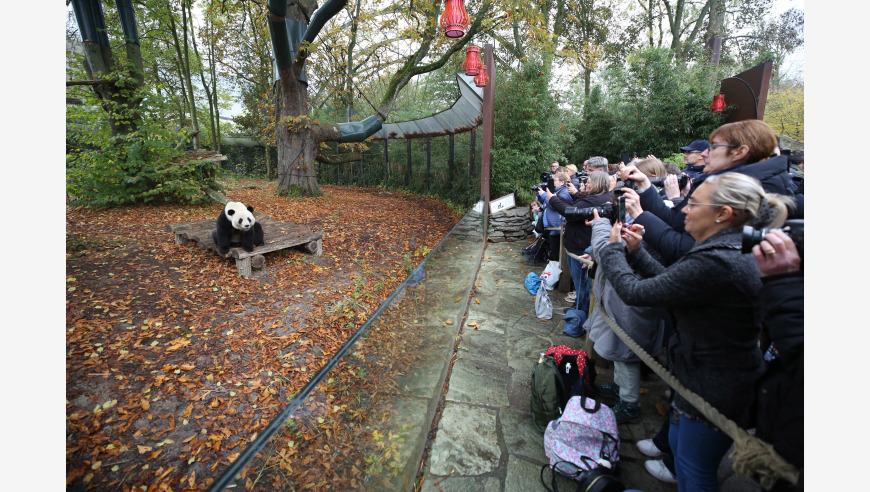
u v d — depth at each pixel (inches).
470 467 93.0
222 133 993.5
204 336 155.6
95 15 397.4
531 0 403.2
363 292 207.9
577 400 92.9
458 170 611.2
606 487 77.7
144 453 100.9
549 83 404.5
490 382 126.6
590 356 130.3
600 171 140.1
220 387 127.6
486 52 328.2
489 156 332.2
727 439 57.9
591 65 477.1
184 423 111.7
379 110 543.5
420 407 100.0
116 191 379.6
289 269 231.8
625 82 440.1
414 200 602.2
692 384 59.1
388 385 80.0
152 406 117.0
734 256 51.2
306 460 57.7
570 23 697.6
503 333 160.4
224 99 916.6
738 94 363.3
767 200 53.6
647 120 411.2
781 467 44.9
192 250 247.9
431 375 110.9
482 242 280.4
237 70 831.1
